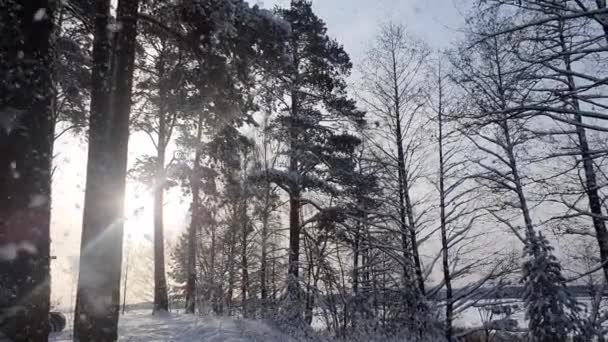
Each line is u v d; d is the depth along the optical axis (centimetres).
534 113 837
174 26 852
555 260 1093
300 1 1870
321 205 1880
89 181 639
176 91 920
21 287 388
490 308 1390
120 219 639
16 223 392
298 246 1809
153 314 1736
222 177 1638
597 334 1047
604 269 1108
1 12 414
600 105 817
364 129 1666
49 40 441
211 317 1517
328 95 1756
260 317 1656
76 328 591
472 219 1528
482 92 1255
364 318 1528
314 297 1628
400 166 1614
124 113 670
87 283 599
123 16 699
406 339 1395
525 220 1405
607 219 990
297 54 1798
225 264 2303
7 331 376
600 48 755
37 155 413
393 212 1672
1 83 400
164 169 1778
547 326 1049
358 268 1709
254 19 795
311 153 1723
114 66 684
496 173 1488
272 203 2161
